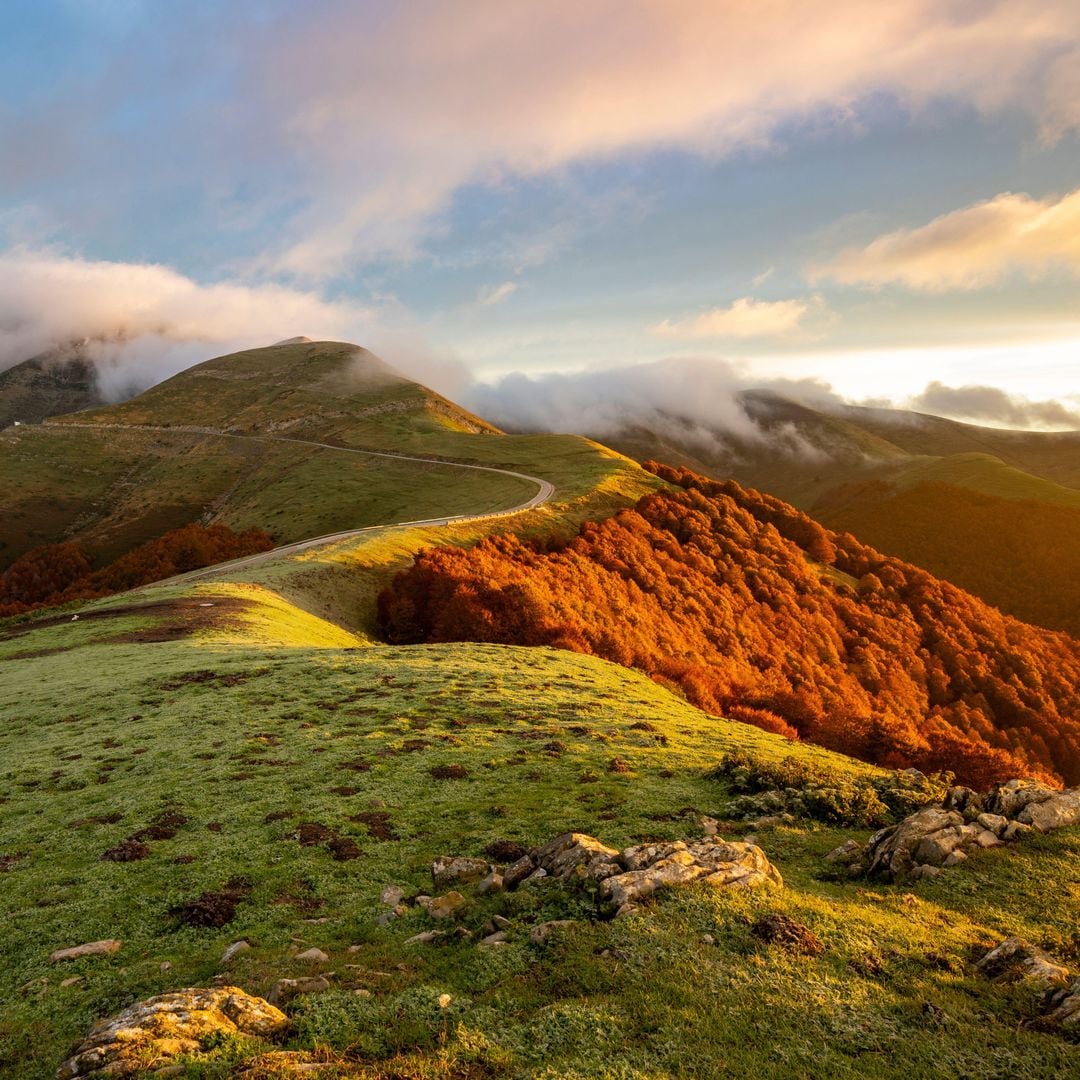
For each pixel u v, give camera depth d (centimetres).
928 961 1203
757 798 2191
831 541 19175
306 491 19700
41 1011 1258
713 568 13650
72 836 2131
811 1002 1070
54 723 3353
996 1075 929
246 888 1759
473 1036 1010
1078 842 1628
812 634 12419
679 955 1181
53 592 16475
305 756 2756
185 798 2386
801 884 1542
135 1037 968
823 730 5444
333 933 1503
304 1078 897
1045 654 15150
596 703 3669
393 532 11650
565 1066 939
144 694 3684
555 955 1223
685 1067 934
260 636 5441
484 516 13875
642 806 2167
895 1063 952
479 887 1609
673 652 8794
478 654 4797
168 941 1530
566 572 10219
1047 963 1163
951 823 1709
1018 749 11162
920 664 12962
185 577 9594
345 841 2008
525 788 2389
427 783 2458
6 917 1664
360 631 8012
